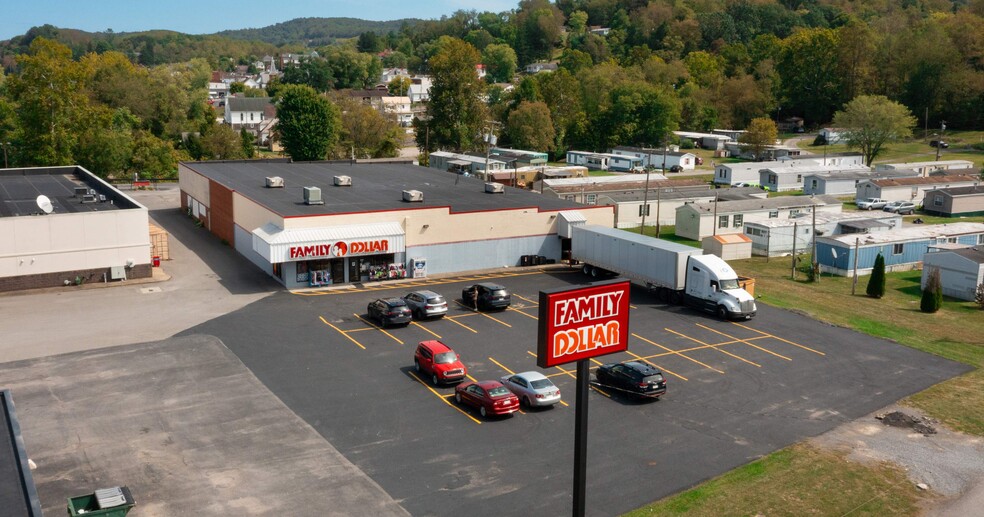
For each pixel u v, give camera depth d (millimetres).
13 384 37875
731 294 51031
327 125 138750
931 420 35844
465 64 147500
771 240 76625
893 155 156875
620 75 191625
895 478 30219
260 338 45625
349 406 36062
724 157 168500
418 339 45969
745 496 28469
